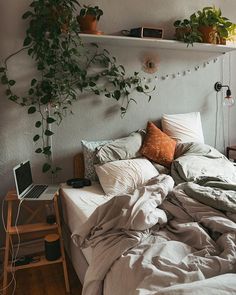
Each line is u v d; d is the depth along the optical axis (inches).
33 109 91.0
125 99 108.0
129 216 56.2
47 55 88.3
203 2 117.0
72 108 99.6
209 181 76.8
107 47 102.3
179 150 105.7
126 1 103.2
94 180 98.1
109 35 96.8
